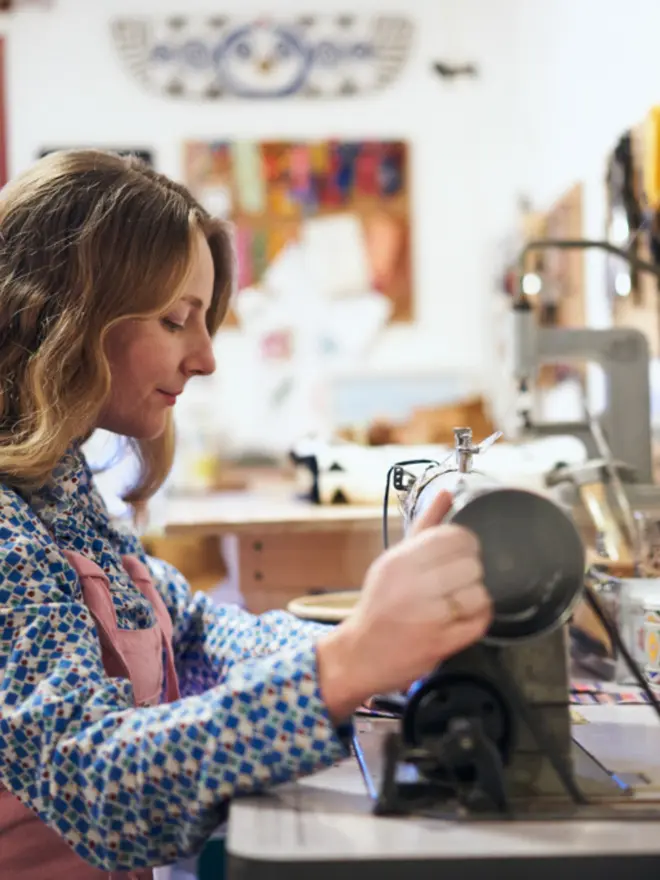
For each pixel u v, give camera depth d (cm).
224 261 129
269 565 203
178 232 102
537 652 84
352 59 433
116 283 100
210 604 129
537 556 77
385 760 80
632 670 92
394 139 435
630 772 84
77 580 96
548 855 66
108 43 430
